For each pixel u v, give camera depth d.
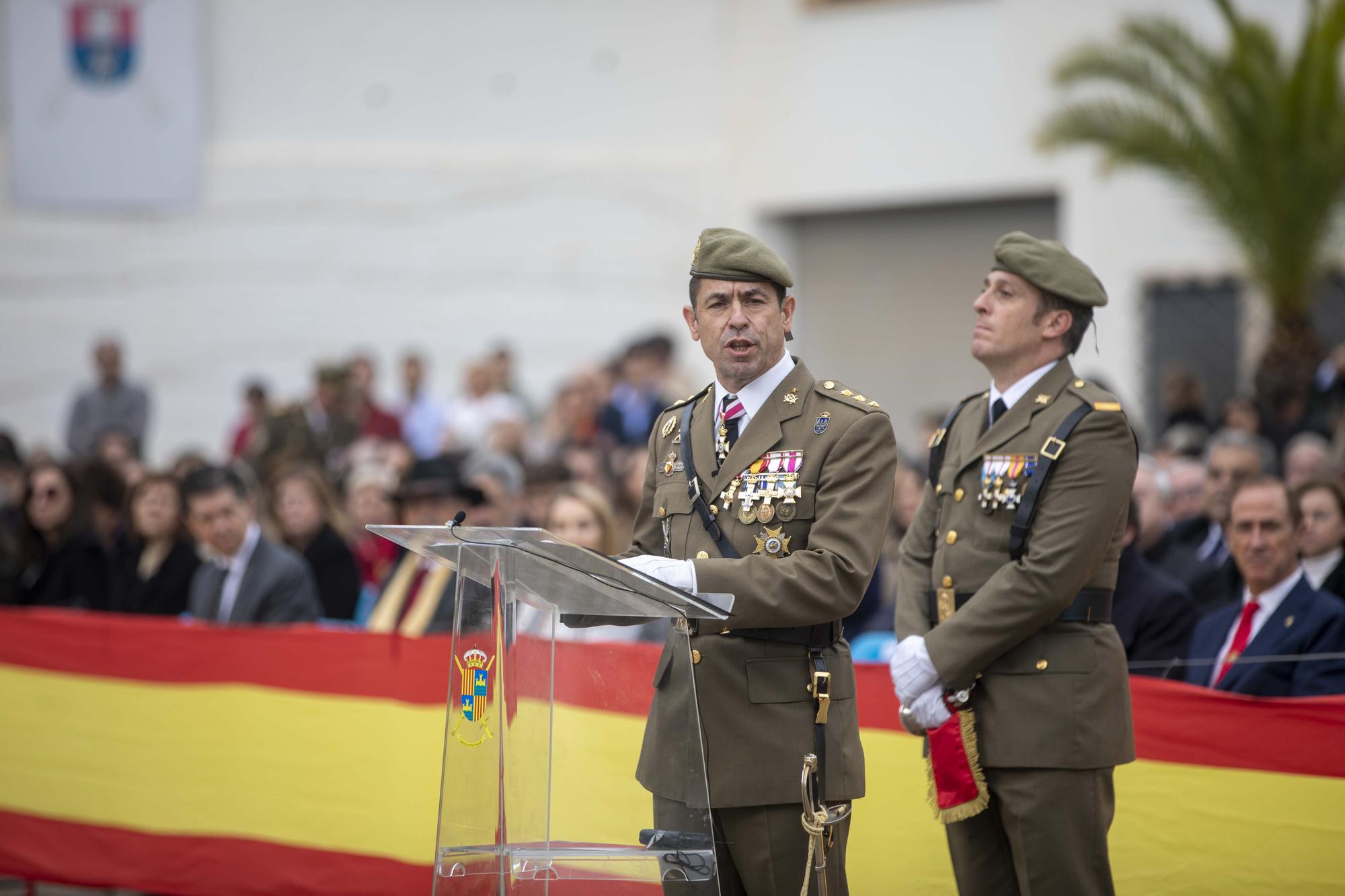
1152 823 14.29
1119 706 12.62
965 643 12.31
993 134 49.84
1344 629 15.07
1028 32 49.03
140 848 18.97
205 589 21.77
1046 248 13.24
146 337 59.81
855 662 15.45
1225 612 16.27
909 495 26.31
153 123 59.38
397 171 58.81
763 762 11.36
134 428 53.16
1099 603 12.79
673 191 56.50
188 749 18.91
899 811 15.12
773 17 54.38
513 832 10.24
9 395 60.19
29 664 19.81
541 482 27.19
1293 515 15.61
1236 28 38.59
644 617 10.83
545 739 10.40
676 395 45.94
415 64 59.03
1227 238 41.66
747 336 11.78
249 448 41.38
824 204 53.44
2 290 60.31
